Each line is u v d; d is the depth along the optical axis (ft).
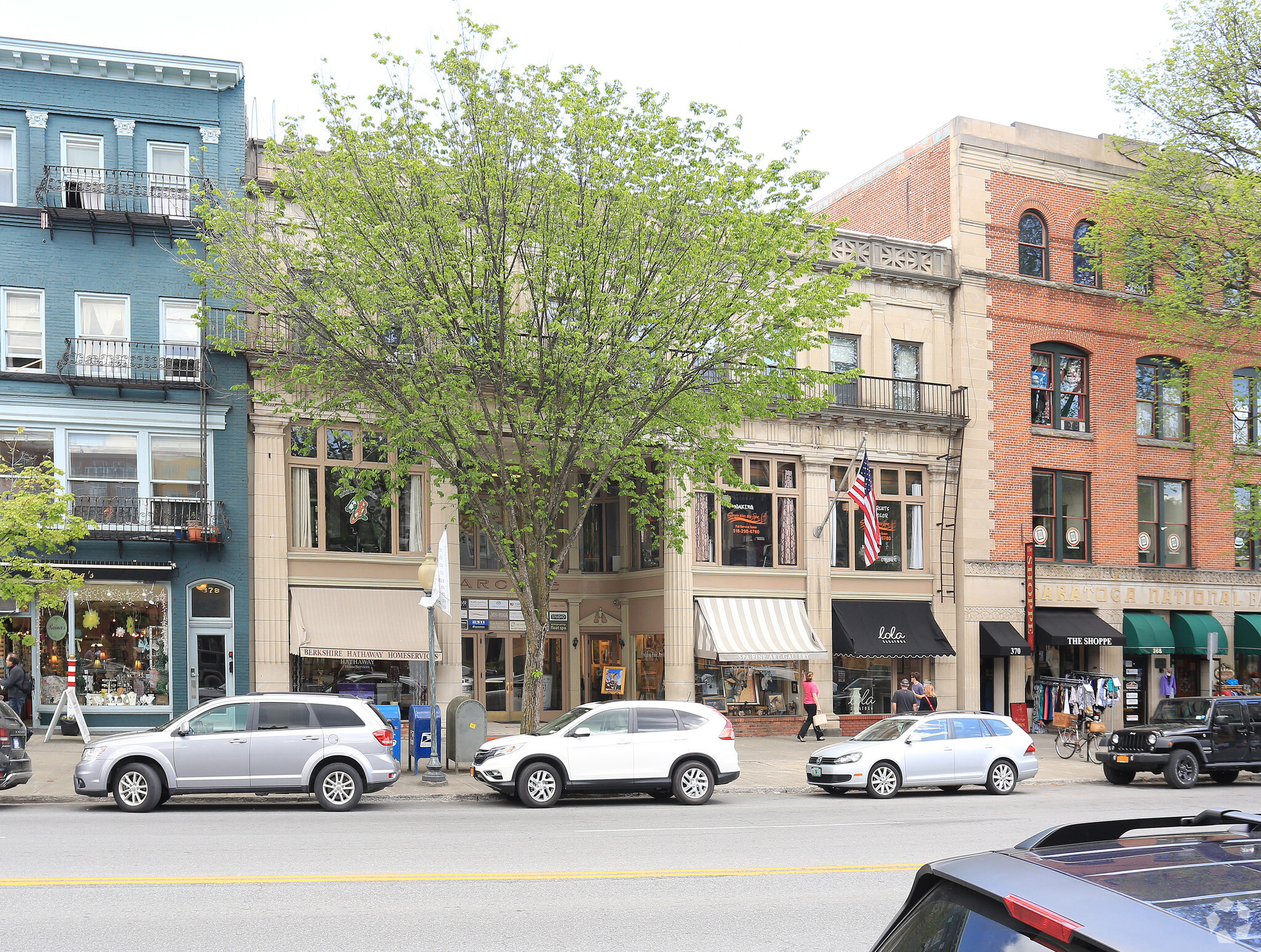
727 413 70.95
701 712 61.11
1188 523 117.39
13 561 68.69
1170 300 101.81
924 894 10.75
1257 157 98.27
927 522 105.29
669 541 74.38
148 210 82.64
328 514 86.17
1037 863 10.07
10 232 79.97
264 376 74.43
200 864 36.24
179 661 80.74
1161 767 70.74
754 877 34.83
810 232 74.54
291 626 82.94
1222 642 114.73
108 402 80.53
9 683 77.36
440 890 32.32
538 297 67.97
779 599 98.58
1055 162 112.88
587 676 104.53
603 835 44.98
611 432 67.82
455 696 86.63
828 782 63.77
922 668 104.01
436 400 65.36
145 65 82.64
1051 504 110.93
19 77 81.05
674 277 65.26
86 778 52.13
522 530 70.03
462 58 64.23
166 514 81.20
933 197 111.55
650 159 65.57
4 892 31.35
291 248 68.13
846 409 100.48
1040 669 109.40
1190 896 9.02
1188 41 99.76
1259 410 116.67
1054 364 111.86
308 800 58.65
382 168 64.59
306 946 25.98
